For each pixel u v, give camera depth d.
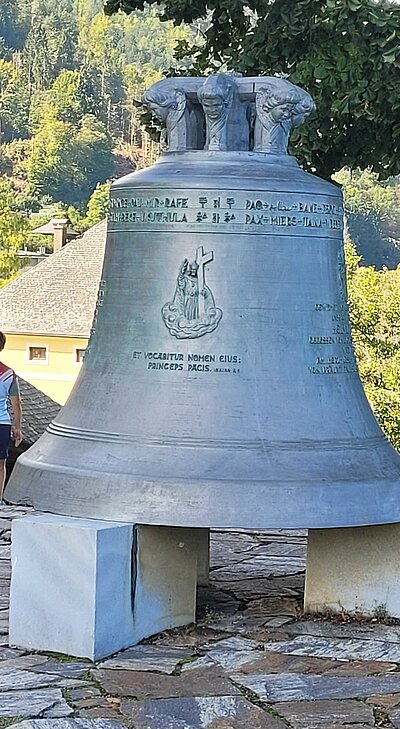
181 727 4.03
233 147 5.27
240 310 4.99
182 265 5.01
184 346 4.99
